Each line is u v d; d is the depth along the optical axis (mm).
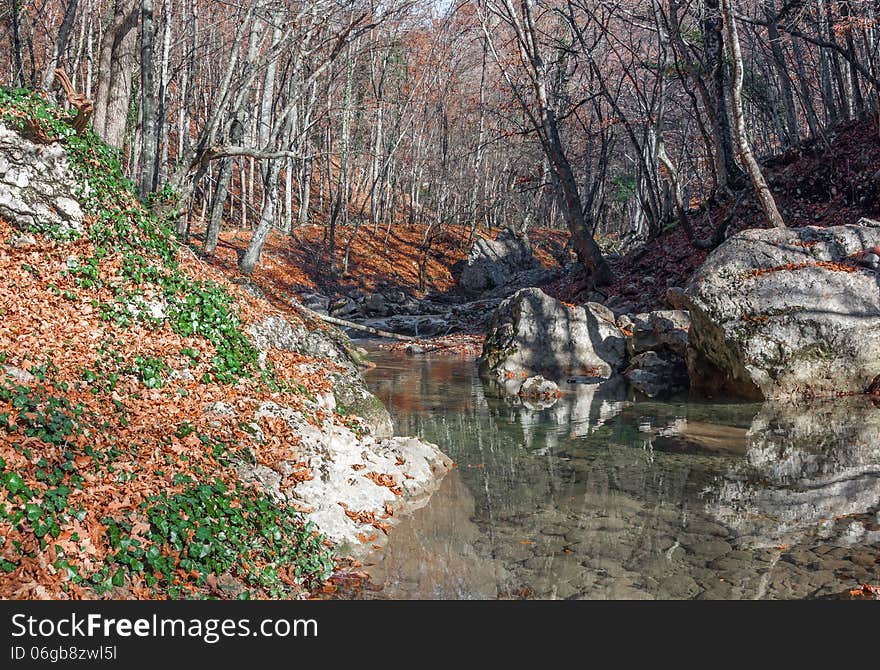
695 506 7293
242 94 14930
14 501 4520
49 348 7289
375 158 41406
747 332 13312
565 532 6609
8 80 26281
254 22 14984
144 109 13688
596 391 14875
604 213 55750
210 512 5527
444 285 39344
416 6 28000
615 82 37719
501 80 35625
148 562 4805
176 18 28781
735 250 14234
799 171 24531
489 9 26266
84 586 4410
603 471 8672
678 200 24734
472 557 6031
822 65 28641
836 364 13133
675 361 16109
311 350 11562
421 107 42500
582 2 29234
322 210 43906
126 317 8695
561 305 17281
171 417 7035
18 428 5375
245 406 7836
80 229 9523
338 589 5461
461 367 18656
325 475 7148
